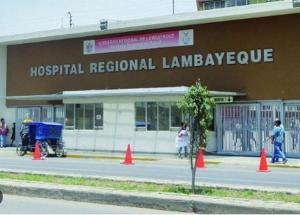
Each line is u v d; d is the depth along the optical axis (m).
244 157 29.31
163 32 33.59
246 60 30.50
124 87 35.06
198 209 10.11
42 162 26.22
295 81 28.97
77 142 34.97
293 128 28.92
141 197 10.73
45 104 38.91
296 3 27.84
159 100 31.48
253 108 30.17
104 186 12.87
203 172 21.16
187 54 32.59
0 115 41.16
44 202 11.48
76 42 37.59
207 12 30.78
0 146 39.53
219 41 31.48
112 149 33.31
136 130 32.34
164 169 22.39
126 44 35.12
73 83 37.59
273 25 29.75
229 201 10.02
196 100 12.69
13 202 11.49
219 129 31.02
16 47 40.91
